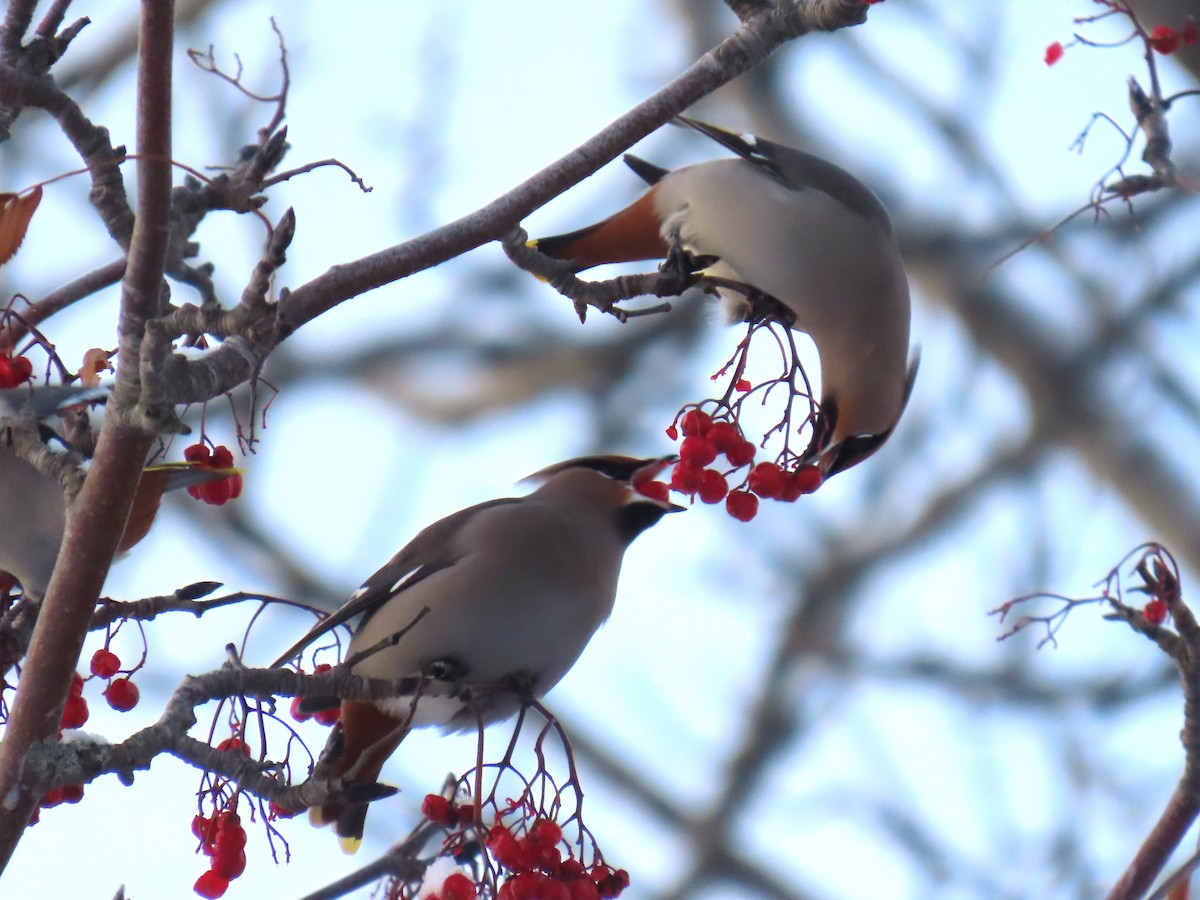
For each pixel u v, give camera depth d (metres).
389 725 8.54
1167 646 8.05
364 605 9.70
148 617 7.39
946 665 19.94
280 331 7.18
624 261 11.05
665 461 10.46
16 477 7.49
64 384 7.45
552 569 9.75
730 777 20.98
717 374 9.07
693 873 20.64
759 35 7.91
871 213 10.81
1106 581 8.41
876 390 10.91
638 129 7.90
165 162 6.28
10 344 7.65
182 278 9.14
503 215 7.71
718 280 10.55
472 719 9.70
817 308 10.59
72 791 7.54
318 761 8.55
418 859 8.39
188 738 7.02
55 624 6.70
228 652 7.37
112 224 7.48
